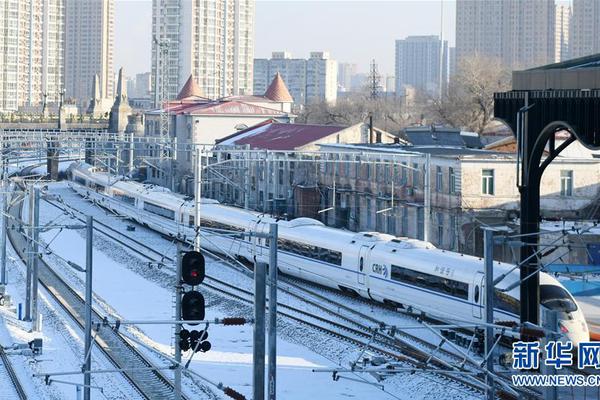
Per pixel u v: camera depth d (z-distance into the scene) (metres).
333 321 56.81
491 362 31.66
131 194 114.00
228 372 46.81
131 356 51.12
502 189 78.06
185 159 143.62
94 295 69.81
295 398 42.09
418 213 83.94
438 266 55.09
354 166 95.81
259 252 76.50
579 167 77.38
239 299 66.06
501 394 38.75
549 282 47.34
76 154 198.38
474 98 154.88
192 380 44.72
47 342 54.81
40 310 64.56
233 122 151.62
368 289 62.22
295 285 70.44
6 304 65.88
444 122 159.62
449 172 79.06
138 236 104.06
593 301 61.88
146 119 170.38
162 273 78.94
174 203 98.12
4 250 71.56
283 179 109.81
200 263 31.95
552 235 69.62
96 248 96.38
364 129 115.69
